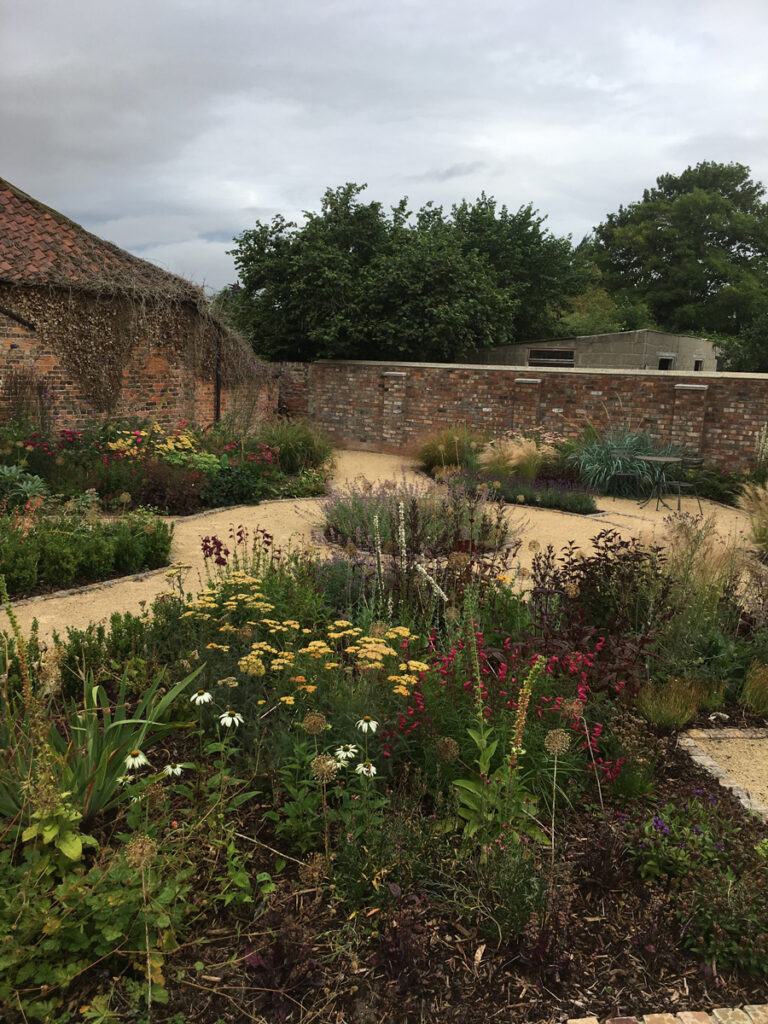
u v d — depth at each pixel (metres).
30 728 2.73
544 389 15.10
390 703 3.44
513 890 2.53
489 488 10.96
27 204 12.61
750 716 4.53
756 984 2.40
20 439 10.50
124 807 2.95
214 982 2.28
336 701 3.48
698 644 4.93
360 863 2.62
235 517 9.69
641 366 22.11
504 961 2.43
